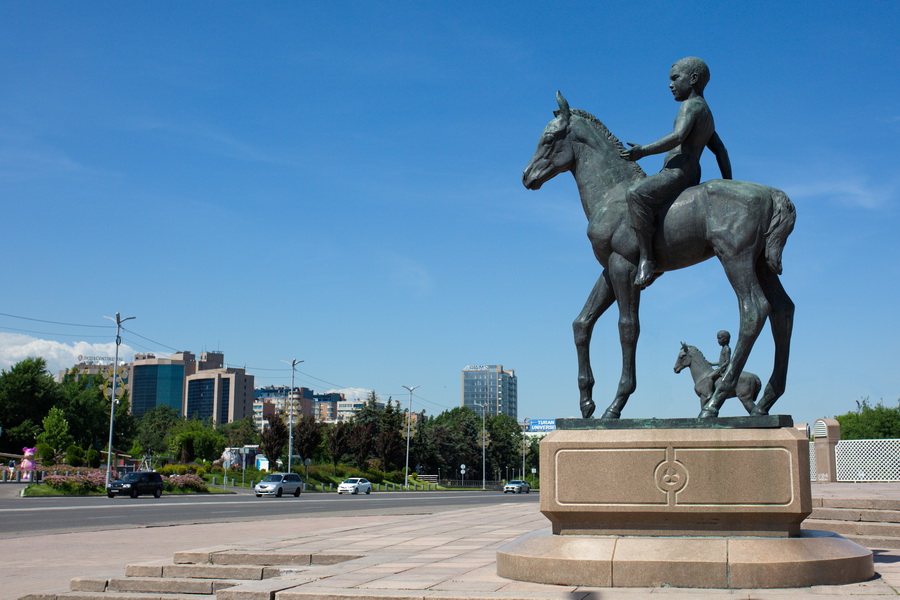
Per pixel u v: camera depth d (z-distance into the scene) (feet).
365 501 134.51
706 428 25.09
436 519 63.77
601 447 25.48
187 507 105.19
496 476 381.81
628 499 25.00
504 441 380.78
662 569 23.03
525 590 22.70
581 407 28.94
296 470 230.07
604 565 23.43
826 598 20.49
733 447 24.45
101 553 48.16
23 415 253.24
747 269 25.89
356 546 37.63
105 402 285.43
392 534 46.03
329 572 27.61
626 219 27.76
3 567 41.70
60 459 191.11
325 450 289.53
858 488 62.95
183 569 32.17
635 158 27.17
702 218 26.76
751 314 25.66
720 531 24.44
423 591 22.75
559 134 29.32
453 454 345.31
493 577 25.52
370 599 21.99
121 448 305.53
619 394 27.55
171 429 406.62
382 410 331.16
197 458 270.87
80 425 270.67
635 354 27.78
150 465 222.48
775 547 23.16
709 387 27.78
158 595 29.55
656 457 24.98
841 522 38.73
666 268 28.04
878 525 37.45
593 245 28.78
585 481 25.45
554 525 26.14
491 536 44.09
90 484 146.10
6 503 107.04
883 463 85.56
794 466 23.95
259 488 153.48
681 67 27.81
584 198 29.14
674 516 24.66
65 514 86.53
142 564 33.22
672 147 27.02
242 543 39.81
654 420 25.72
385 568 28.55
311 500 138.31
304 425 237.45
